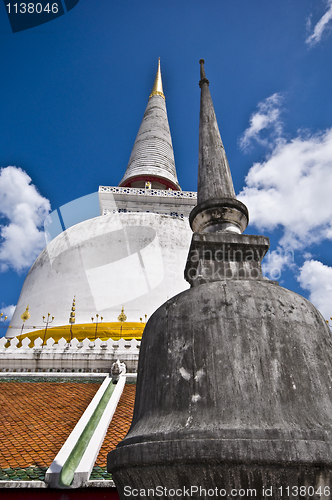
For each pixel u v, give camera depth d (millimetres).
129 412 10695
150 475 2797
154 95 43562
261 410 2852
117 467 3041
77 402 11219
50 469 7270
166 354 3412
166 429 2912
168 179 33875
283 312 3414
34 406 10812
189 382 3135
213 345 3230
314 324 3508
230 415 2854
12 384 12867
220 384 3027
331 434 2711
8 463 7684
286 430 2674
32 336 16812
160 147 36469
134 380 13391
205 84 6219
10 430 9164
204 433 2719
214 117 5742
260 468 2539
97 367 14109
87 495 7078
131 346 14609
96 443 8406
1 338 14812
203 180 5066
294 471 2537
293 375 3066
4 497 6938
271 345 3188
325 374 3193
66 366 14141
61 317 18328
